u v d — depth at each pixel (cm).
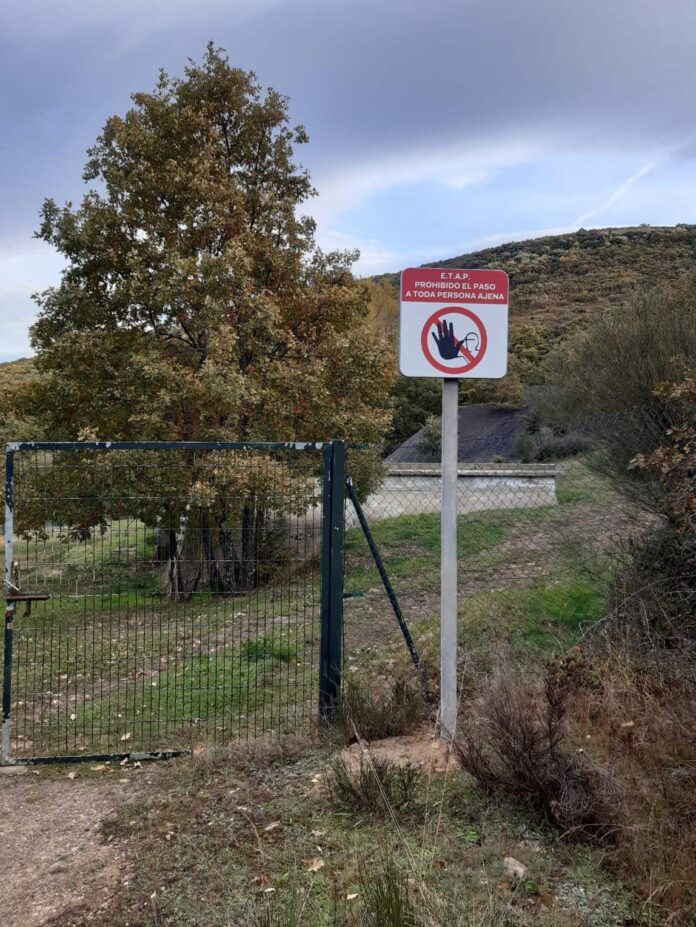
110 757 437
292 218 1255
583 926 248
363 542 1179
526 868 279
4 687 444
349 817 326
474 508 1019
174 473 688
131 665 675
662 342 676
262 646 669
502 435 2667
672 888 263
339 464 454
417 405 3700
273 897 270
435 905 244
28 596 447
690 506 431
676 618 468
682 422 517
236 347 1122
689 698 381
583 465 642
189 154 1193
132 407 1109
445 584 421
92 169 1218
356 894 264
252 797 357
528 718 343
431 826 312
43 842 333
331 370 1223
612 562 537
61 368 1172
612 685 407
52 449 442
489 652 529
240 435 1116
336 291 1266
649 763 340
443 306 423
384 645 642
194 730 480
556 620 578
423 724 436
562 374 1040
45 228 1177
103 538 655
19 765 435
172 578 647
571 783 310
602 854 286
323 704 452
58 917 271
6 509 448
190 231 1171
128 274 1175
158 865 301
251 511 630
